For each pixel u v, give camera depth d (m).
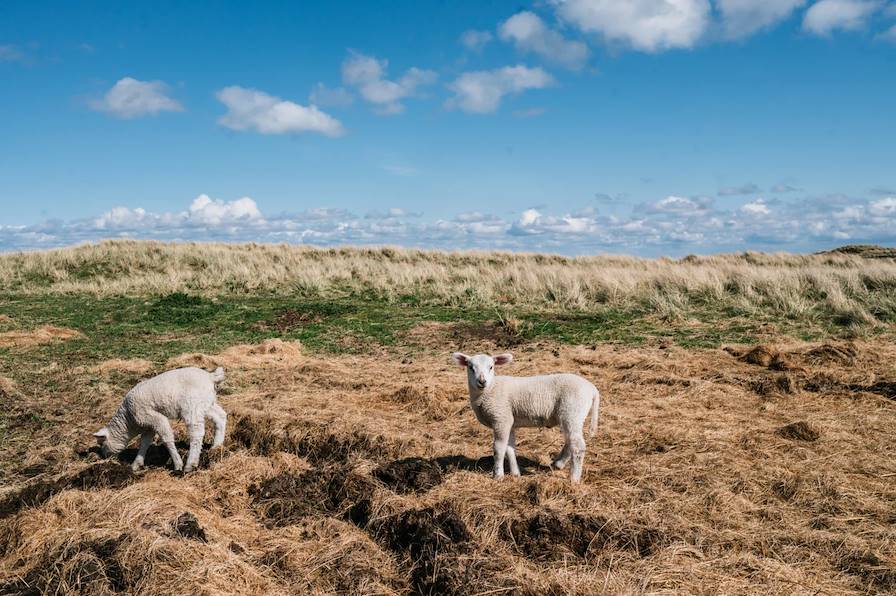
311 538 5.31
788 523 5.31
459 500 5.49
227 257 26.02
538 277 20.73
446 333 14.75
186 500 5.91
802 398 8.88
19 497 5.96
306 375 11.07
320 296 19.77
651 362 10.95
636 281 19.14
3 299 19.64
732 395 9.19
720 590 4.23
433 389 9.69
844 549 4.79
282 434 7.79
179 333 15.27
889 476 6.24
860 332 12.89
